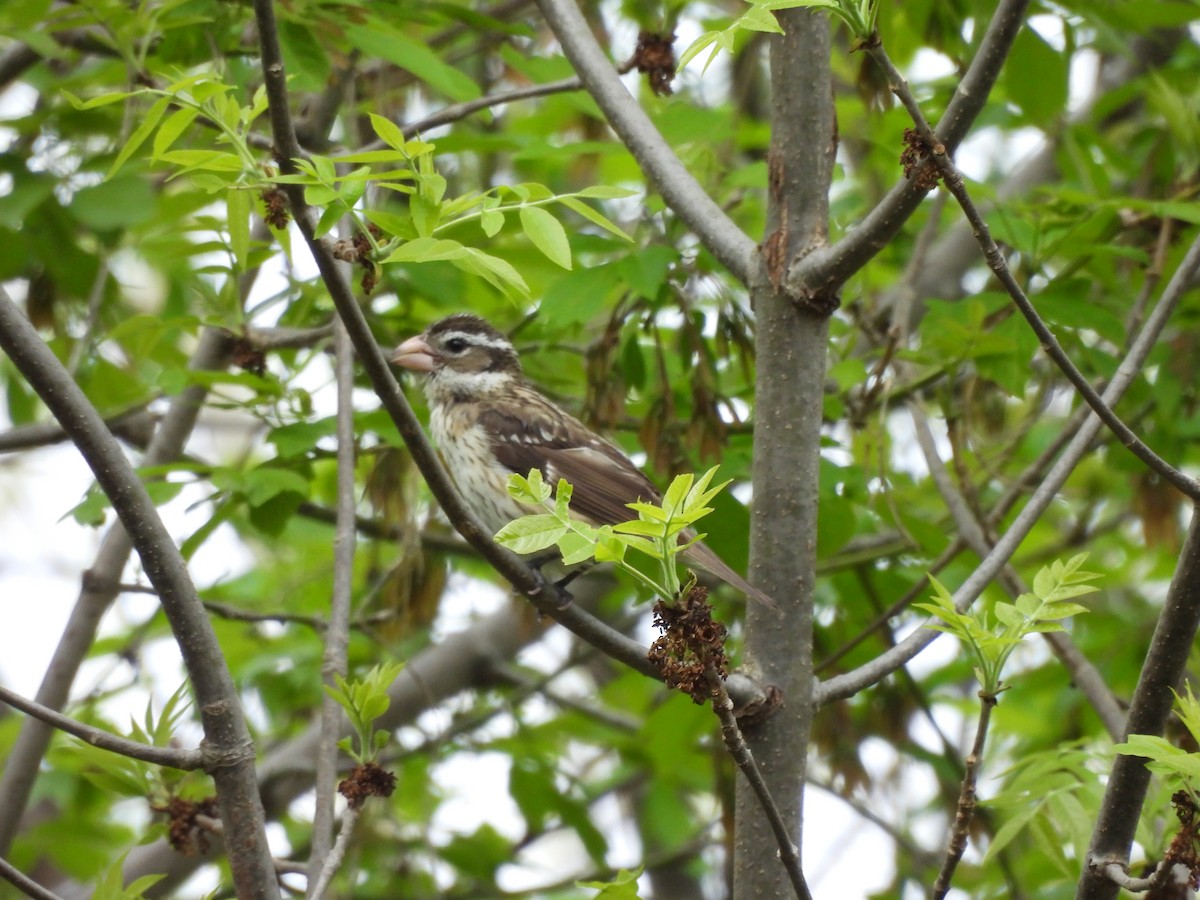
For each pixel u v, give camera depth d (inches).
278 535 425.7
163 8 385.7
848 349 468.8
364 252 260.4
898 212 285.9
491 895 539.5
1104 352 445.1
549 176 605.9
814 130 314.0
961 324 426.0
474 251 244.1
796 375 309.4
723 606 503.8
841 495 453.7
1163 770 250.5
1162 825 350.3
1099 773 355.3
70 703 471.8
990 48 266.8
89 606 427.2
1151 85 486.6
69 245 472.7
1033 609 253.1
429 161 257.8
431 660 566.3
